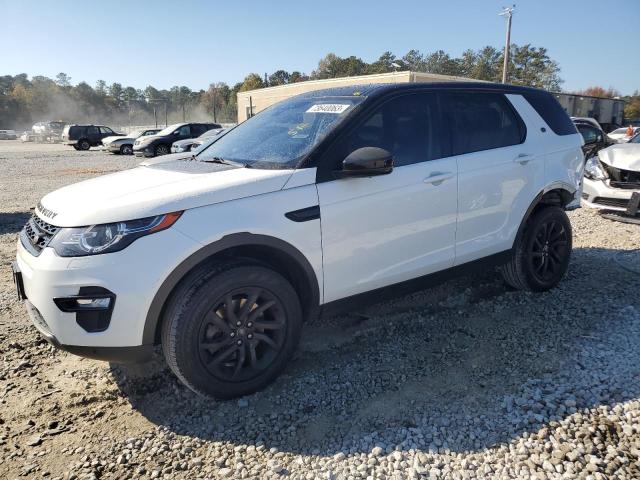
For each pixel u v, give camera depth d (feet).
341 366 10.77
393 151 11.03
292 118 11.87
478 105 12.86
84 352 8.59
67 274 8.20
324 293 10.28
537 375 10.03
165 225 8.49
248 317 9.43
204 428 8.81
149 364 10.99
